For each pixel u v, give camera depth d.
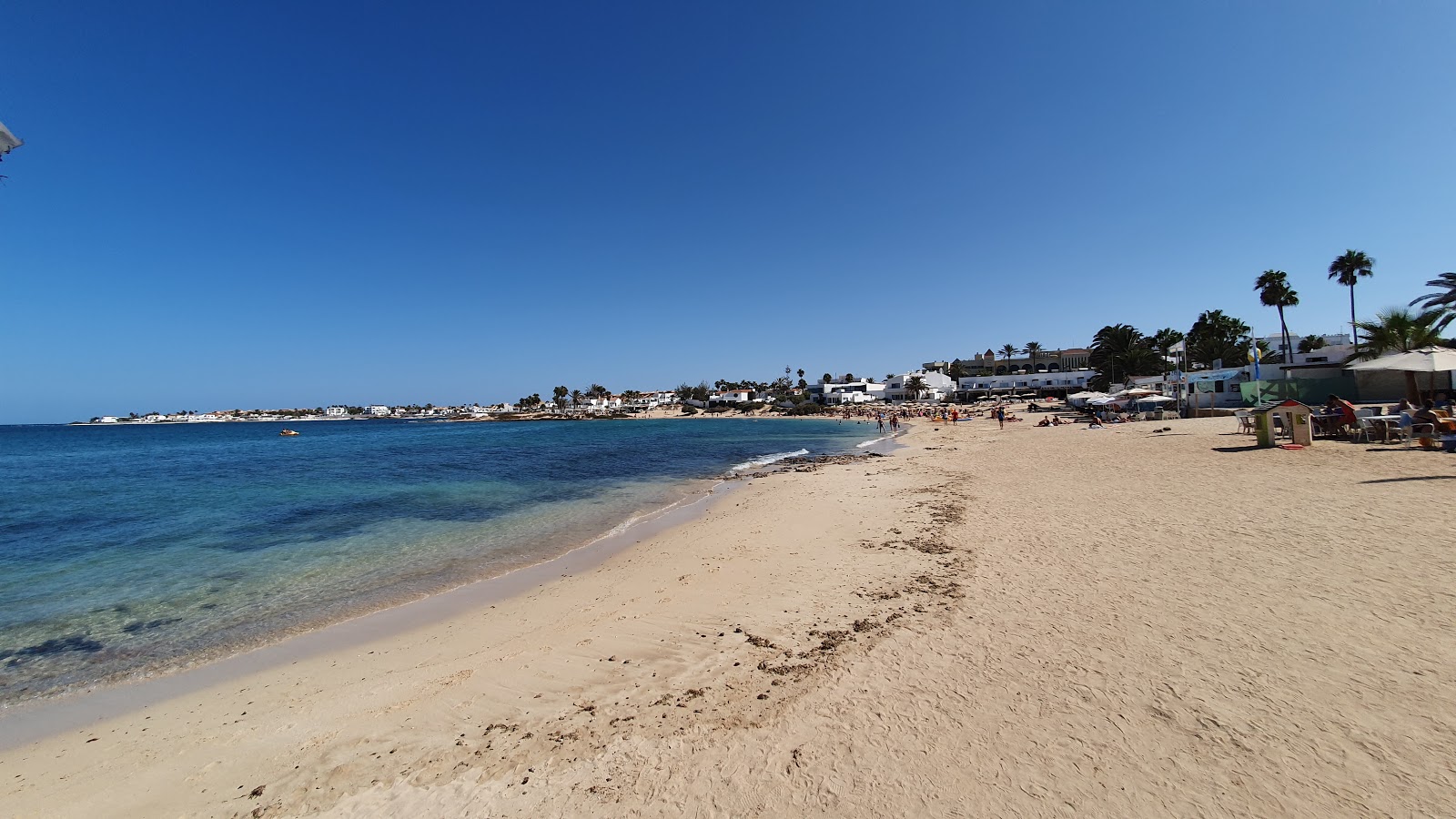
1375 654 4.38
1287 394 32.16
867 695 4.51
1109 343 77.31
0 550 12.39
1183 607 5.62
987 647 5.18
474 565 10.66
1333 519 8.31
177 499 19.92
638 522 14.16
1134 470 15.30
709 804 3.41
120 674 6.35
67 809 3.98
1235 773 3.26
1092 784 3.28
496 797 3.66
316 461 35.69
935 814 3.16
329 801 3.80
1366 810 2.91
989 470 18.28
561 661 5.79
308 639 7.23
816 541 10.37
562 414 164.62
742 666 5.29
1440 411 17.47
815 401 134.50
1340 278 45.69
